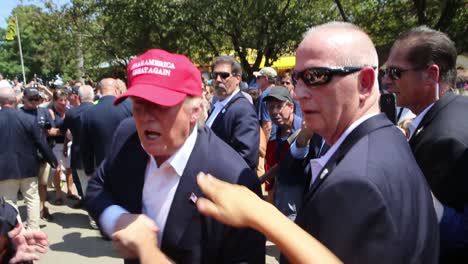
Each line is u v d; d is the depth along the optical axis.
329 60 1.20
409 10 12.54
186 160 1.54
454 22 11.70
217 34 16.72
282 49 16.77
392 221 1.00
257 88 8.16
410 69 1.86
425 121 1.78
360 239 1.01
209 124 3.57
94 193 1.72
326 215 1.06
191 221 1.52
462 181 1.56
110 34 17.86
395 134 1.20
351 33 1.23
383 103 1.96
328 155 1.27
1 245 1.65
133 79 1.51
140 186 1.65
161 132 1.48
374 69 1.23
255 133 3.34
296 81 1.29
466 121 1.63
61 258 4.49
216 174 1.53
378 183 1.03
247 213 0.94
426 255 1.06
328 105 1.23
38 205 5.09
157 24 16.06
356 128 1.22
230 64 3.62
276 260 4.14
